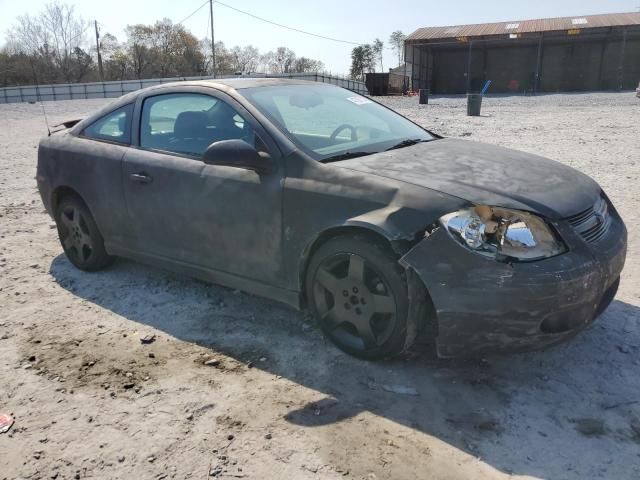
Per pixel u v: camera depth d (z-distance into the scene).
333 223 3.04
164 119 4.02
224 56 83.19
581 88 56.69
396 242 2.81
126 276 4.61
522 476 2.33
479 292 2.68
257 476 2.36
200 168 3.66
